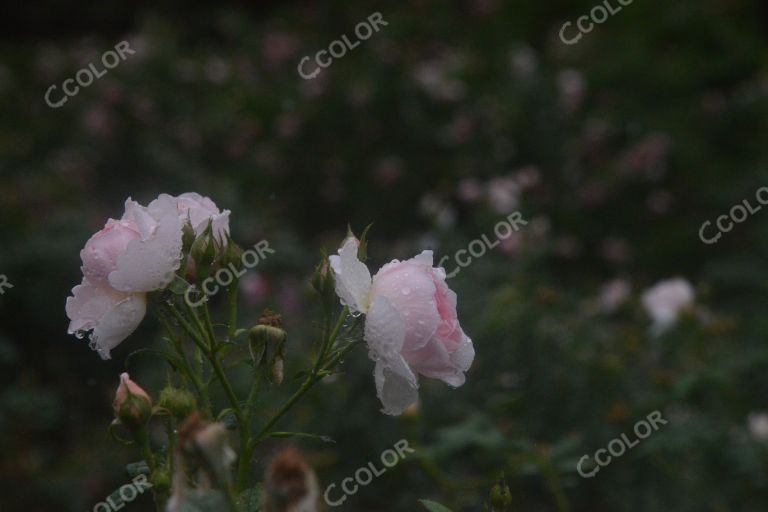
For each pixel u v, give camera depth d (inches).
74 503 294.5
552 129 467.5
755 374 264.8
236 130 478.0
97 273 94.0
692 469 237.5
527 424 240.1
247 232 370.3
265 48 514.6
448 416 235.9
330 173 458.6
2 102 504.1
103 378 351.9
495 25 562.6
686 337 262.7
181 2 673.0
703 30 585.6
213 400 229.1
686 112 519.8
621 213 465.4
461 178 447.2
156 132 471.5
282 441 234.1
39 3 693.9
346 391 238.1
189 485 82.0
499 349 249.3
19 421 307.1
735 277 399.9
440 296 94.7
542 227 312.2
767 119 519.5
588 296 327.3
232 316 100.5
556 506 231.5
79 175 433.7
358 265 93.5
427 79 470.3
